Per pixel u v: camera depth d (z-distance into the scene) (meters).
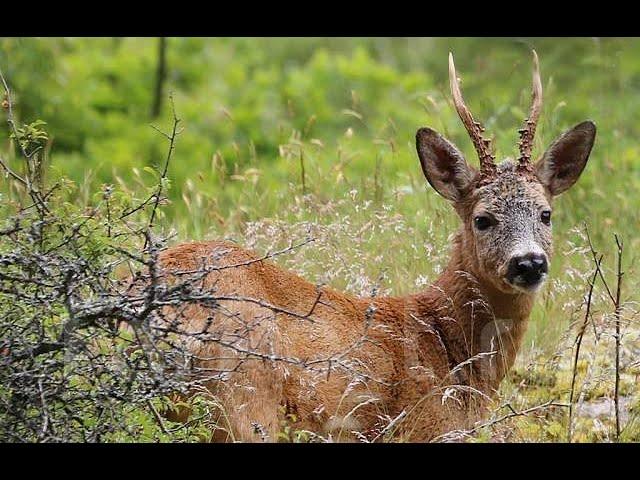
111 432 8.87
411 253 13.55
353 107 16.34
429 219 14.26
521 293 11.56
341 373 10.77
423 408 11.18
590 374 11.41
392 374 11.14
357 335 11.11
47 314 8.79
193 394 9.86
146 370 8.73
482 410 11.48
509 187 11.59
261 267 10.74
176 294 8.62
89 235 9.07
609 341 12.59
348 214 14.20
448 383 11.44
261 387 10.11
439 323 11.64
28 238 8.99
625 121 19.67
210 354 9.89
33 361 8.62
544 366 12.29
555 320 13.08
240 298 8.80
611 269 13.81
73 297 8.71
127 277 10.11
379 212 14.05
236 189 19.52
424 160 11.95
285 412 10.45
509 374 12.23
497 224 11.47
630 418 11.41
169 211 17.39
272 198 15.62
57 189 10.20
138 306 8.97
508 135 16.56
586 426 11.58
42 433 8.41
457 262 11.78
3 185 12.91
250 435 9.98
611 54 20.95
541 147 15.31
